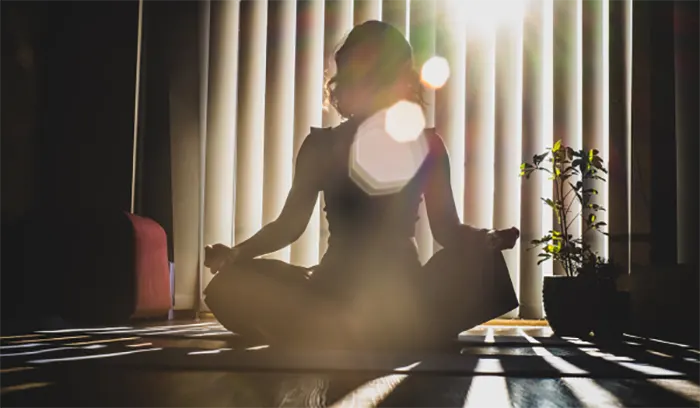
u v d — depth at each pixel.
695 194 3.16
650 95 3.22
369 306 1.98
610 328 2.50
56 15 3.79
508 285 2.01
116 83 3.77
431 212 2.10
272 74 3.75
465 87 3.62
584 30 3.52
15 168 3.50
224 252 2.05
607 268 2.58
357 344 1.99
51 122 3.75
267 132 3.73
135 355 1.64
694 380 1.30
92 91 3.77
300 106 3.70
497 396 1.06
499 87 3.59
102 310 3.00
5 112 3.45
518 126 3.60
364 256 2.02
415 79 2.13
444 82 3.64
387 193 2.06
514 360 1.62
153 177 3.77
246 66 3.80
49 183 3.72
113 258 3.01
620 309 2.51
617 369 1.45
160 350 1.79
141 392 1.07
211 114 3.85
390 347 1.99
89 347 1.87
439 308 1.98
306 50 3.73
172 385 1.16
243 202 3.75
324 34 3.71
